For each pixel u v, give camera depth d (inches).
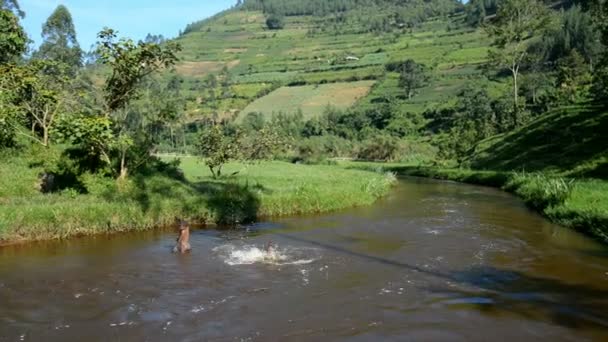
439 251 667.4
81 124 872.3
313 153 2834.6
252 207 943.7
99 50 908.6
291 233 796.6
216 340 388.8
